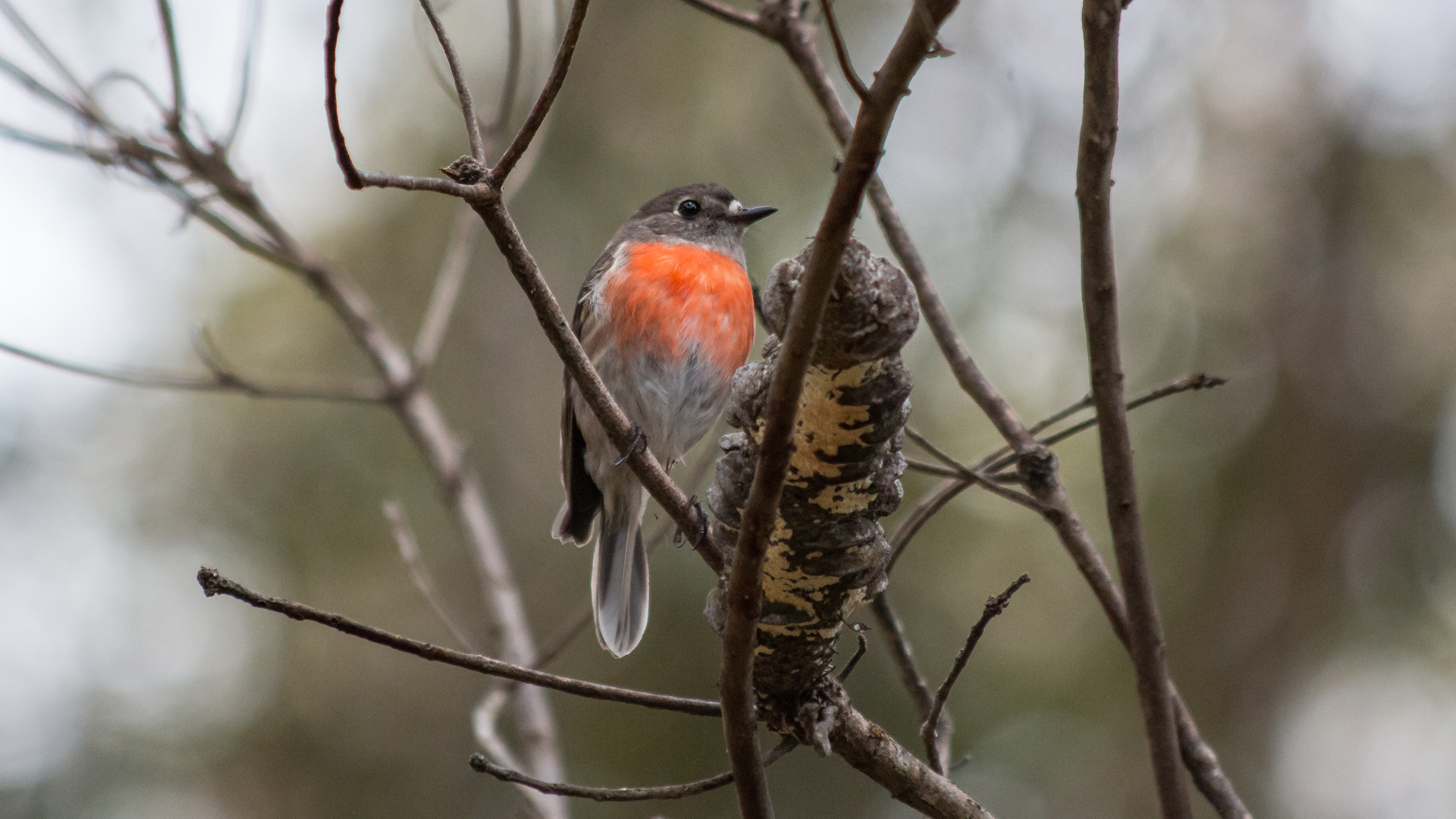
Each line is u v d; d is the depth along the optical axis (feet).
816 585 11.39
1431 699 42.24
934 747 12.69
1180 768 13.83
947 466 17.37
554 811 20.92
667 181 42.86
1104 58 12.90
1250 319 47.21
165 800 41.01
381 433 42.86
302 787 40.88
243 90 22.61
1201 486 43.83
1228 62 50.52
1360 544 44.80
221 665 42.73
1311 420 45.96
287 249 24.25
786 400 9.66
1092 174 13.23
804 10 19.24
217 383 22.81
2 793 40.50
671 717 36.94
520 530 42.37
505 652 22.74
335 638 41.68
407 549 21.08
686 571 37.63
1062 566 36.45
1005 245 43.34
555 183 43.47
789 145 43.01
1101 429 13.74
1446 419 45.55
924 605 36.14
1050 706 35.53
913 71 8.65
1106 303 13.55
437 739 40.75
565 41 11.19
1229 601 42.80
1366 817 40.78
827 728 12.11
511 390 43.88
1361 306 47.39
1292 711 42.16
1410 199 48.65
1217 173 49.19
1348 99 49.75
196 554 43.34
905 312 9.80
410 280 44.11
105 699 42.29
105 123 21.67
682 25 44.04
